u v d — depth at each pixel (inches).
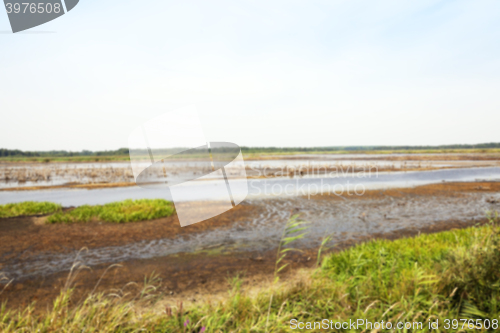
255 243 303.3
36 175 1143.6
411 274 148.6
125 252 279.9
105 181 964.6
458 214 428.8
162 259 258.4
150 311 127.6
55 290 196.1
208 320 116.9
